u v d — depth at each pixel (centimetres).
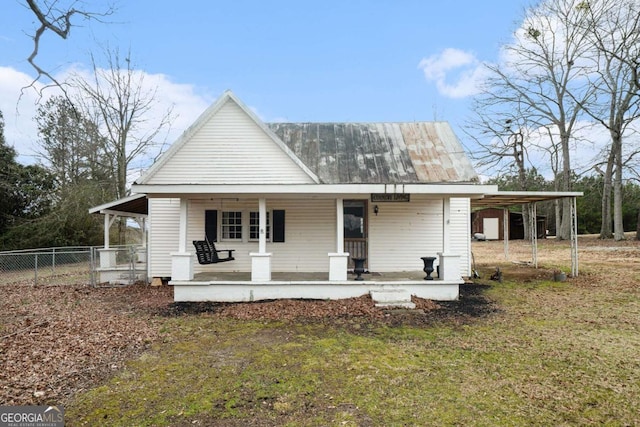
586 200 3719
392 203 1163
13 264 1454
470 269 1218
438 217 1167
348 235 1172
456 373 465
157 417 360
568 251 2025
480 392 411
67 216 2108
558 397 399
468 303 878
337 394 408
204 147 1035
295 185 895
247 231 1148
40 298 988
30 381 442
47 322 715
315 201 1154
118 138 2233
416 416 358
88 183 2200
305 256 1146
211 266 1145
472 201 1401
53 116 2384
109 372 474
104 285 1194
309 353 545
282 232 1147
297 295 918
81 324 705
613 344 573
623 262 1522
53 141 2405
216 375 464
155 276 1180
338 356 531
